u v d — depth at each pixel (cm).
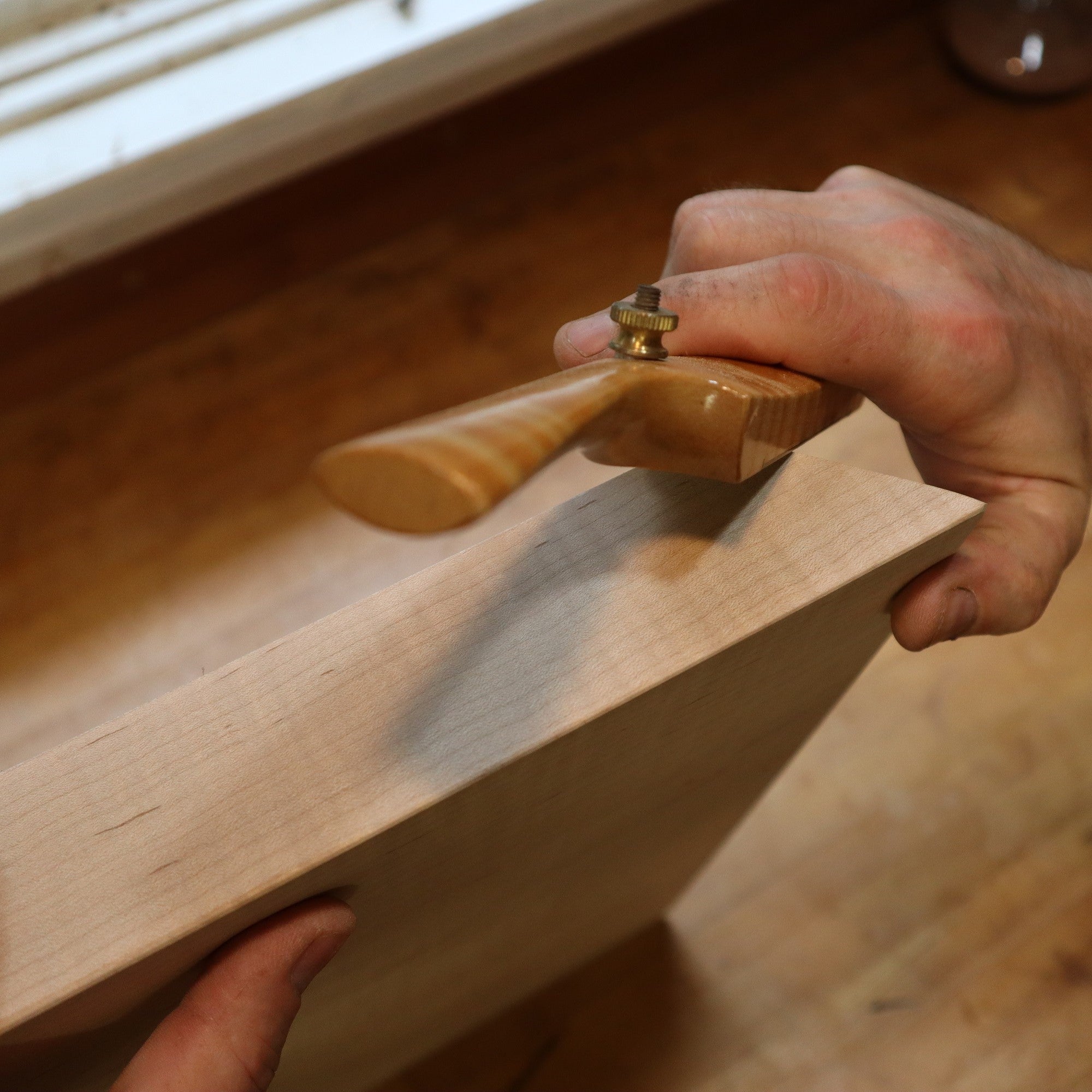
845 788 75
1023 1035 66
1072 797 74
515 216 98
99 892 27
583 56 95
